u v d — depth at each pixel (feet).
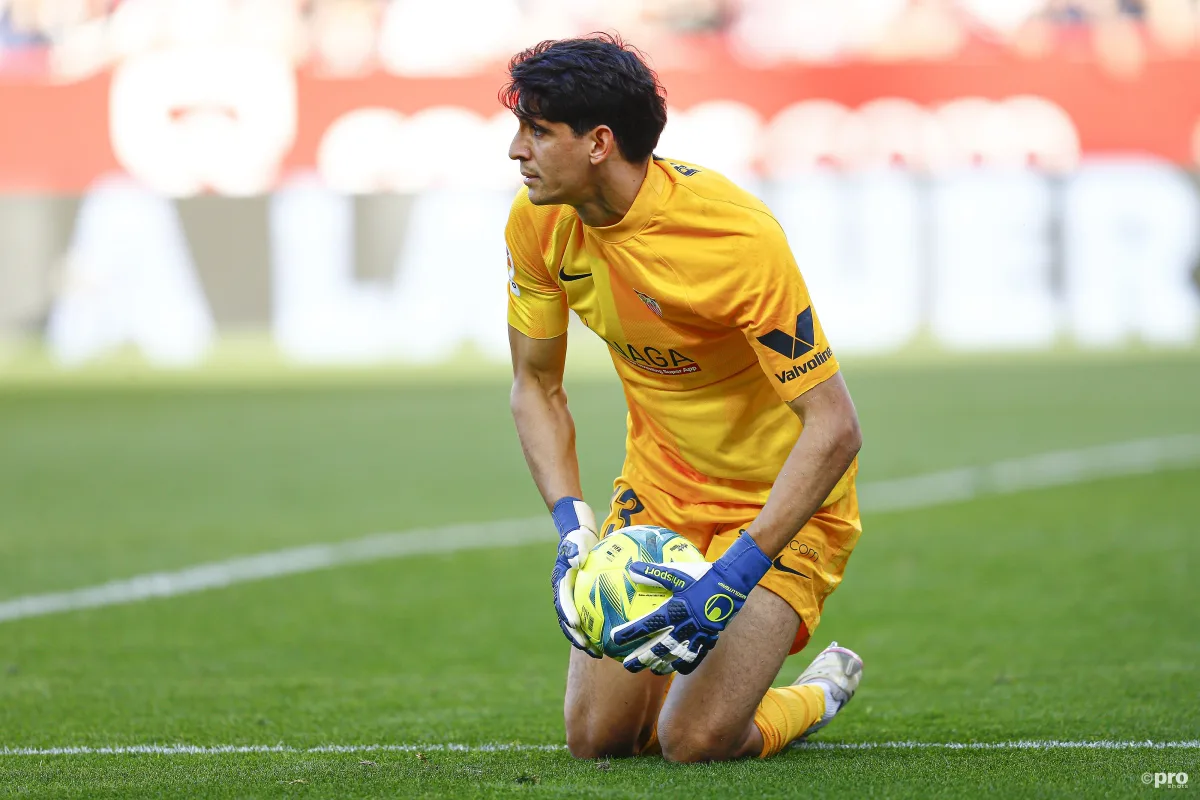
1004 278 195.11
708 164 199.52
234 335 202.39
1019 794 33.17
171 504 100.27
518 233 39.45
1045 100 193.16
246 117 199.72
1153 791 33.45
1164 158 191.42
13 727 46.19
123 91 200.13
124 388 175.52
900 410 144.87
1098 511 92.43
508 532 89.71
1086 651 57.41
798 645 40.57
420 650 60.70
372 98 199.00
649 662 35.47
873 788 33.91
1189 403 145.38
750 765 37.55
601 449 122.01
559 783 35.01
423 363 197.47
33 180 201.57
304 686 53.62
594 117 34.42
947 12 221.87
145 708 49.49
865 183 196.44
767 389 39.17
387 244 200.03
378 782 35.40
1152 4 211.20
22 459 122.62
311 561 81.00
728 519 40.42
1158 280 192.65
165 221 201.36
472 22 228.63
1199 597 67.97
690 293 36.22
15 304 203.41
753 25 227.61
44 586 74.28
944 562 78.13
